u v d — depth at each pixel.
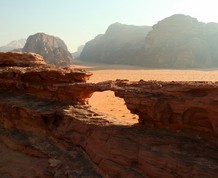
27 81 17.91
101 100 29.97
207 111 9.93
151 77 52.53
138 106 11.99
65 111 15.12
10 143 15.56
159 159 10.18
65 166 12.77
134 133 11.82
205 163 9.34
